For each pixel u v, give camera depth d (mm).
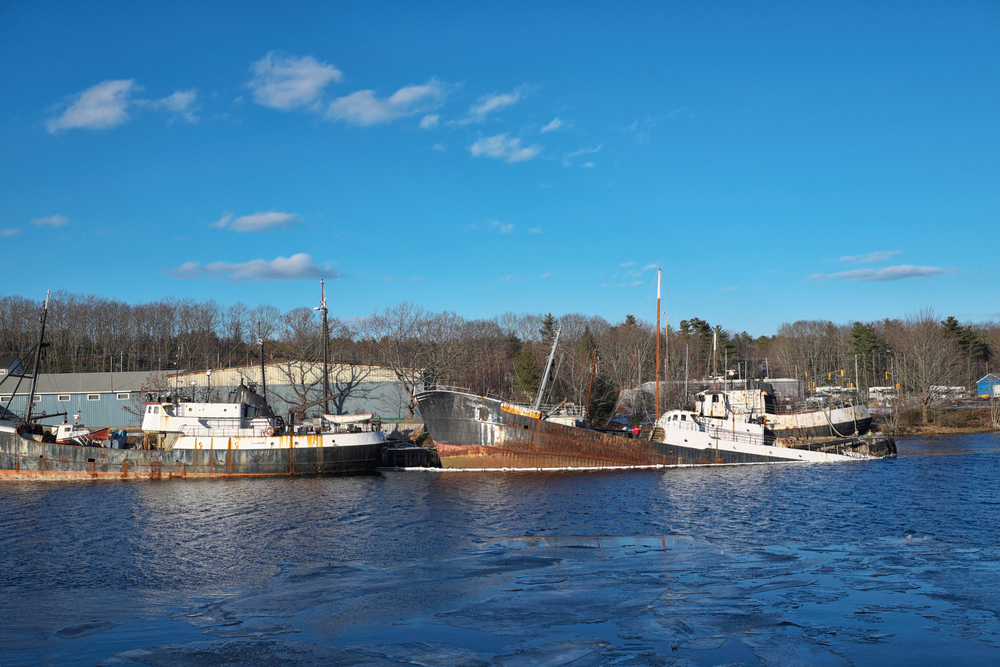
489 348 111375
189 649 20609
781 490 50656
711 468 61875
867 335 138625
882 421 98375
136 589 27328
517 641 21078
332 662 19531
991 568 29594
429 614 23828
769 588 26688
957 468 61094
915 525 38969
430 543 35188
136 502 46406
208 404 60281
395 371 88375
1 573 29812
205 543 35156
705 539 35969
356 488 52281
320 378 87250
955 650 20125
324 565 30906
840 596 25516
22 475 56406
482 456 60344
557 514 42406
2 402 76562
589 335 113438
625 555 32594
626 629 22047
